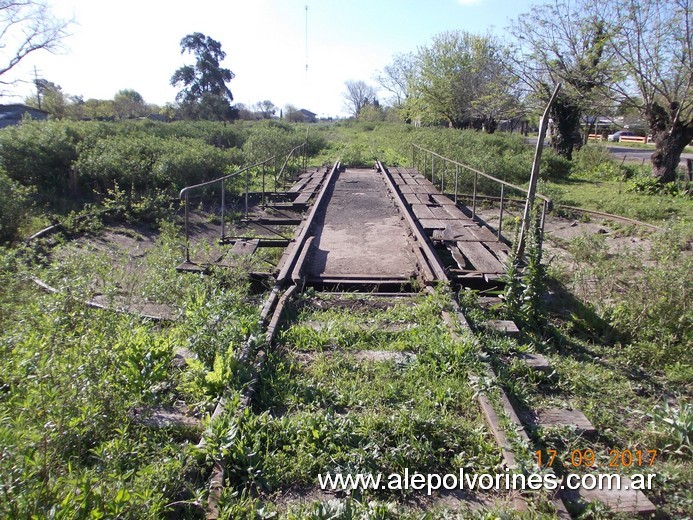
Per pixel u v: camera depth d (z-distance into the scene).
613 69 18.38
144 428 3.63
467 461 3.47
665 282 6.01
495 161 18.06
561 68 21.31
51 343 3.64
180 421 3.76
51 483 2.59
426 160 18.75
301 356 4.86
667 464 3.67
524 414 4.08
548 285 7.21
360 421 3.76
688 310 5.84
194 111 50.41
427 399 4.13
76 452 3.16
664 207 13.64
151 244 9.95
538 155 7.09
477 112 33.22
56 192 12.35
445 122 47.06
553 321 6.35
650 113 17.80
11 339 4.01
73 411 3.16
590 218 13.09
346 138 42.59
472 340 4.88
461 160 18.00
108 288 5.13
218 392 3.98
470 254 7.97
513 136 27.38
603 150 24.23
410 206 12.46
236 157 18.31
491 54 33.31
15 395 3.20
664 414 4.15
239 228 11.34
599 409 4.30
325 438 3.56
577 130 26.00
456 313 5.57
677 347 5.41
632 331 5.85
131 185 12.80
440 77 40.72
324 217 11.55
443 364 4.56
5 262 6.22
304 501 3.13
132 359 4.00
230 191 14.77
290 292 6.28
